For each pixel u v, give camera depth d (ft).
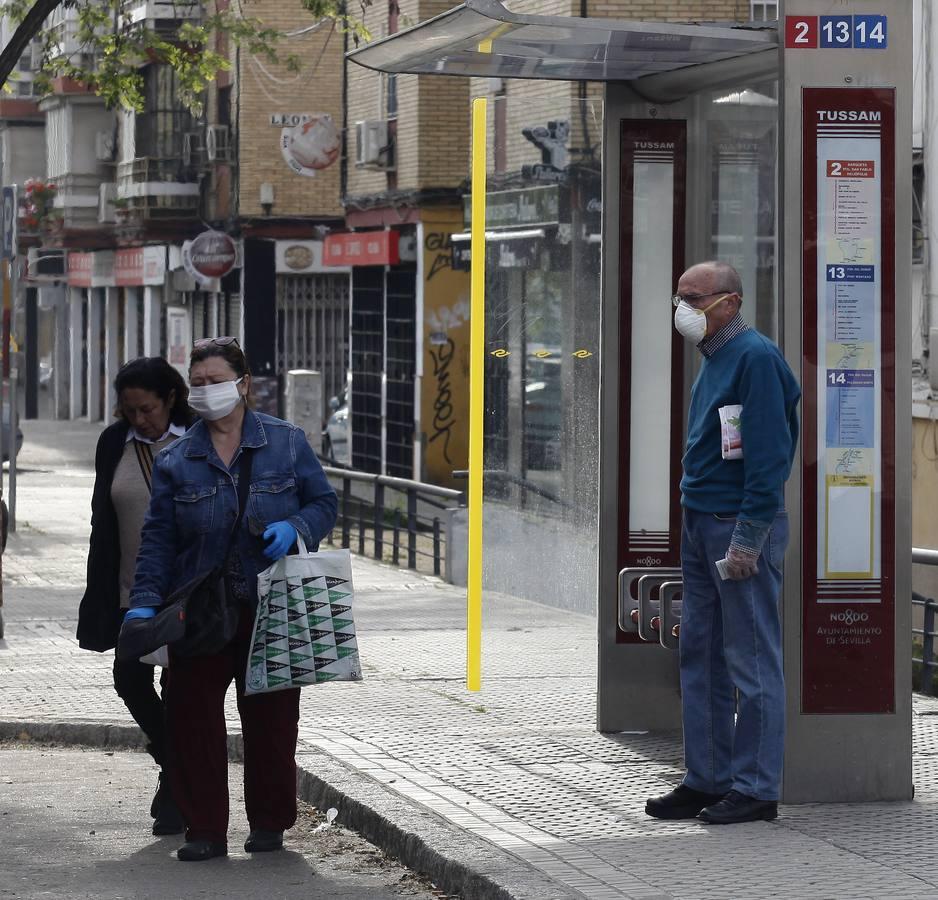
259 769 62.39
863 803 64.28
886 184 63.46
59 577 146.51
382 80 262.06
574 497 99.66
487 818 62.03
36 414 460.55
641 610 74.90
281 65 318.45
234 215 323.78
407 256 258.37
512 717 81.82
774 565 61.36
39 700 90.12
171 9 319.47
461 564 142.41
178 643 59.00
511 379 97.71
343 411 289.74
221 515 59.52
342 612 59.88
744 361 60.03
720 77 71.36
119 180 372.99
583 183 101.04
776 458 59.47
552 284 99.71
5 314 166.09
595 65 72.08
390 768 70.33
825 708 64.03
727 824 60.85
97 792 73.46
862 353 63.72
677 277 76.54
